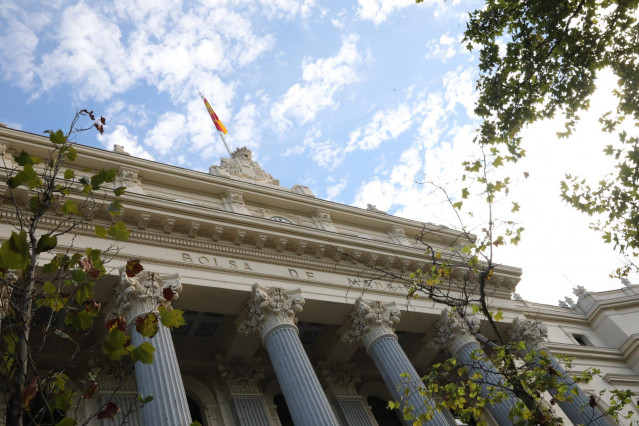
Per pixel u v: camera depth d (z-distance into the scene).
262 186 32.06
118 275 21.23
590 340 44.91
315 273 27.56
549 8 18.16
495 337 32.94
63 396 9.03
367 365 32.03
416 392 23.86
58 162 11.21
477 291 32.59
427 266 30.89
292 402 21.11
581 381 17.81
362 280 28.70
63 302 9.84
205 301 24.08
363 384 31.39
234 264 25.33
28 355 8.85
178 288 22.09
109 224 22.98
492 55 19.09
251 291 24.41
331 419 20.52
